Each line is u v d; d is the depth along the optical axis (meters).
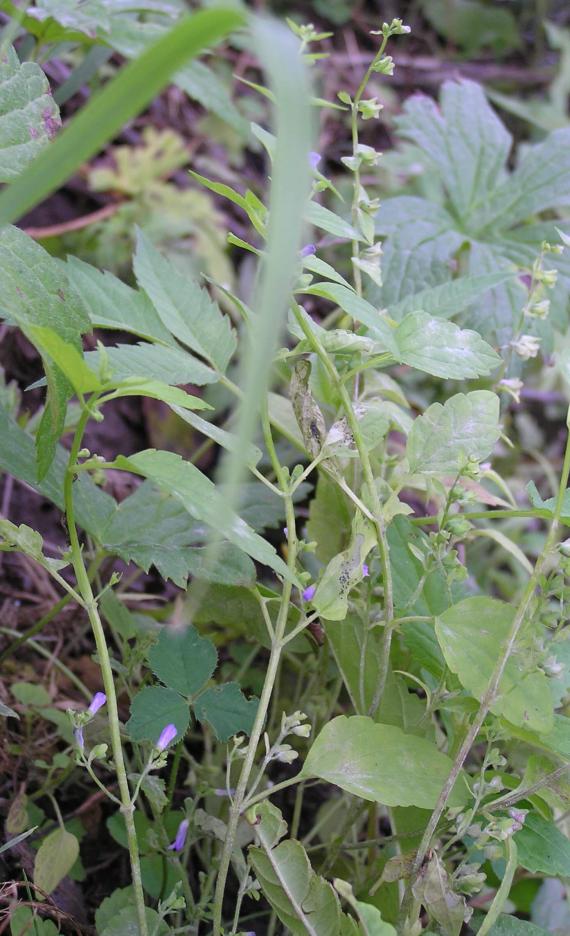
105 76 0.93
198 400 0.40
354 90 1.15
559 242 0.67
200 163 0.98
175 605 0.58
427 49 1.28
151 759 0.43
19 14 0.44
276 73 0.30
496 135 0.74
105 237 0.85
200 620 0.52
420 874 0.43
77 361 0.38
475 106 0.75
